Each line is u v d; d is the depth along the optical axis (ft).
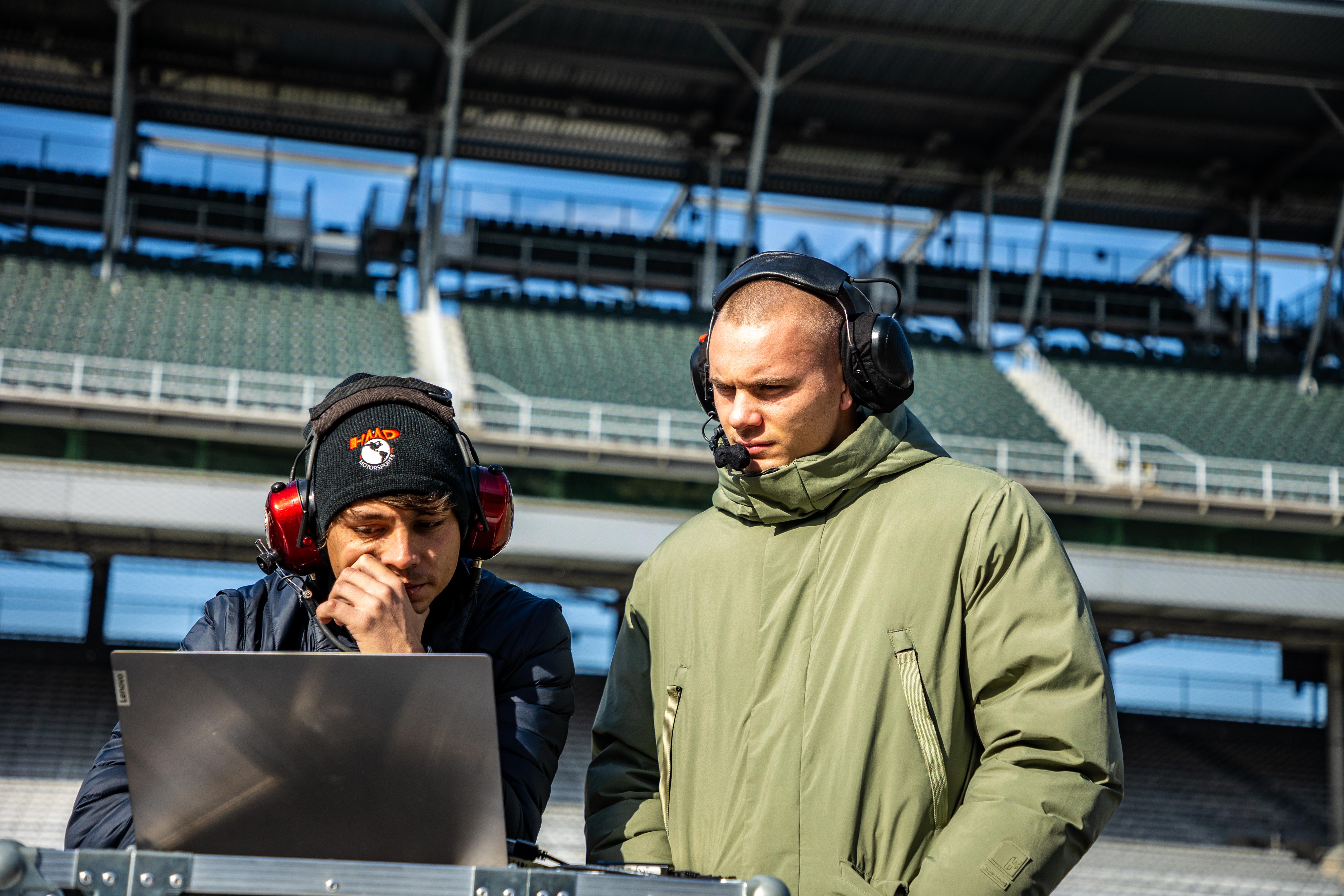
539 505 34.27
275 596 4.33
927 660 4.38
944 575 4.45
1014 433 44.96
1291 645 41.91
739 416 4.55
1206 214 57.21
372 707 3.02
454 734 3.05
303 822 3.20
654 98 49.55
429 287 47.96
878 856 4.25
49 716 35.01
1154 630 41.06
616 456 35.22
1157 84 47.55
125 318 42.19
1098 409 47.52
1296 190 54.60
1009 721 4.26
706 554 4.92
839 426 4.80
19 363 37.81
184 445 33.32
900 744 4.30
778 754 4.40
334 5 43.57
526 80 48.19
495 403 39.06
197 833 3.20
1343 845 35.94
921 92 48.49
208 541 35.19
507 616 4.42
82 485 31.71
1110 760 4.19
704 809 4.59
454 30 43.91
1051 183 48.52
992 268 56.85
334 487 3.80
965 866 3.97
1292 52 44.57
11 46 45.29
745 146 51.67
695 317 51.01
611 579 37.42
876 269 54.90
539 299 50.49
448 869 2.99
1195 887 32.71
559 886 3.01
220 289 45.83
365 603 3.61
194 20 44.29
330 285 48.52
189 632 4.29
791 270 4.58
